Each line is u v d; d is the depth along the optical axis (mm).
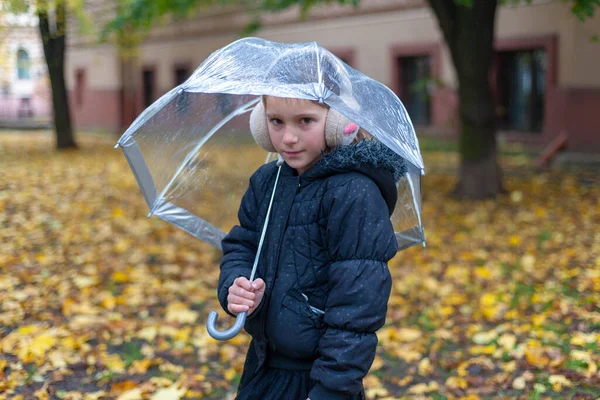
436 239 7879
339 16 20250
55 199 10094
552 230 8102
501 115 17500
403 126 2211
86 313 5059
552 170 13258
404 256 7184
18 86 35156
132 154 2406
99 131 27609
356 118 1967
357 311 1941
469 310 5379
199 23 24453
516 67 17141
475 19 9680
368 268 1973
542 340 4441
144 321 5039
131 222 8594
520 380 3857
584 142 15508
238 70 2109
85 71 30672
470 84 10055
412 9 18344
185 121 2525
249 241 2273
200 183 2721
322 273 2061
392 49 19031
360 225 2000
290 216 2104
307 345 2053
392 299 5738
